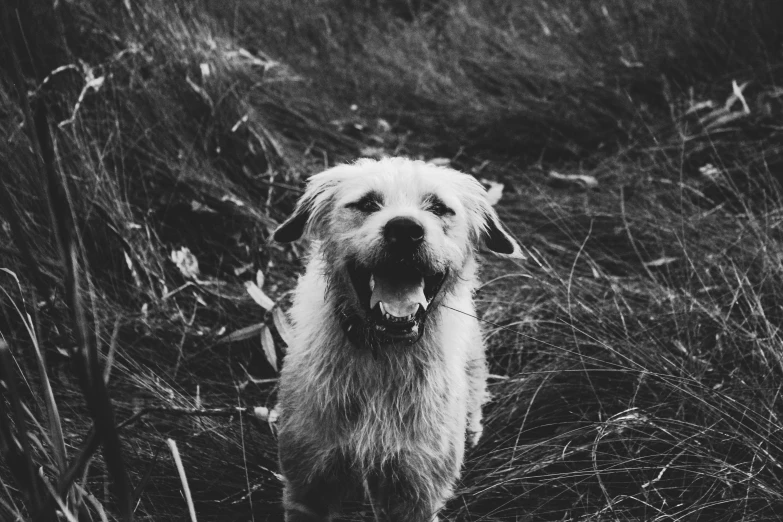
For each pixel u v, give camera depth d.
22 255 1.68
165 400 3.10
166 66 4.70
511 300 3.90
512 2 7.89
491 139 5.96
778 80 5.82
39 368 1.72
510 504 2.80
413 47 7.31
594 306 3.60
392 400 2.64
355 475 2.68
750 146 5.16
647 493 2.62
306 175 4.89
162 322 3.61
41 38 4.18
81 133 4.04
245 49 6.09
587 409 3.18
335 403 2.62
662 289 3.72
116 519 2.38
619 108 6.04
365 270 2.60
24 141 3.72
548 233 4.61
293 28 7.20
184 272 3.80
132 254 3.74
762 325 3.35
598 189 5.03
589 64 6.69
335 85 6.60
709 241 4.09
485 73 6.81
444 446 2.71
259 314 3.79
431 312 2.70
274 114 5.61
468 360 3.09
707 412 2.85
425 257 2.50
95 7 4.63
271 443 3.08
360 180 2.78
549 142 5.80
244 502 2.81
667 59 6.34
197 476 2.82
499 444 3.13
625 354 3.25
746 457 2.76
